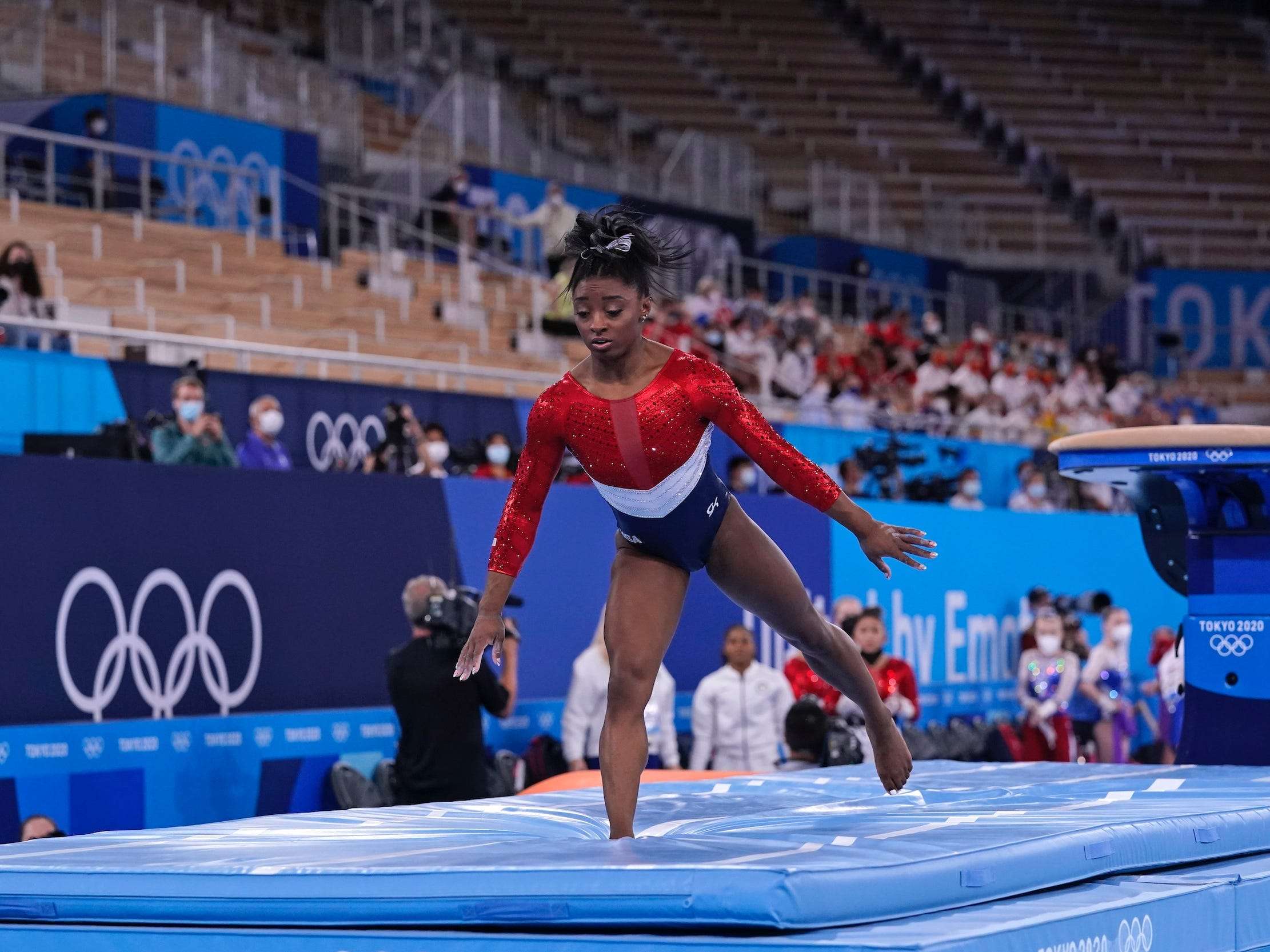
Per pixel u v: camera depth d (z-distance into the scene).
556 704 11.10
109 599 8.67
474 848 4.01
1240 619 7.02
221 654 9.25
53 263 14.95
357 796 9.59
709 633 12.25
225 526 9.34
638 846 3.87
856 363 21.91
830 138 33.47
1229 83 36.66
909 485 15.40
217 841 4.53
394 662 8.74
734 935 3.30
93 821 8.40
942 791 5.96
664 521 4.54
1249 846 4.89
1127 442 6.73
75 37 20.55
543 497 4.64
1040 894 3.94
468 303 19.64
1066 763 7.30
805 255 27.16
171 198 19.16
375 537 10.25
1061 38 37.31
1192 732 7.11
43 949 3.91
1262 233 33.16
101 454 9.63
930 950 3.13
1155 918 3.94
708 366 4.50
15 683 8.17
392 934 3.56
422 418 12.38
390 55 26.86
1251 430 6.50
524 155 24.70
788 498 13.01
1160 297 31.12
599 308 4.36
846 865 3.43
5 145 18.52
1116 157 34.47
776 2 36.03
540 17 33.16
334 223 20.11
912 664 13.90
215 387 11.09
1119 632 14.26
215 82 21.28
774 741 10.88
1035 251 31.62
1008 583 15.12
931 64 35.75
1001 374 23.67
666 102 32.38
